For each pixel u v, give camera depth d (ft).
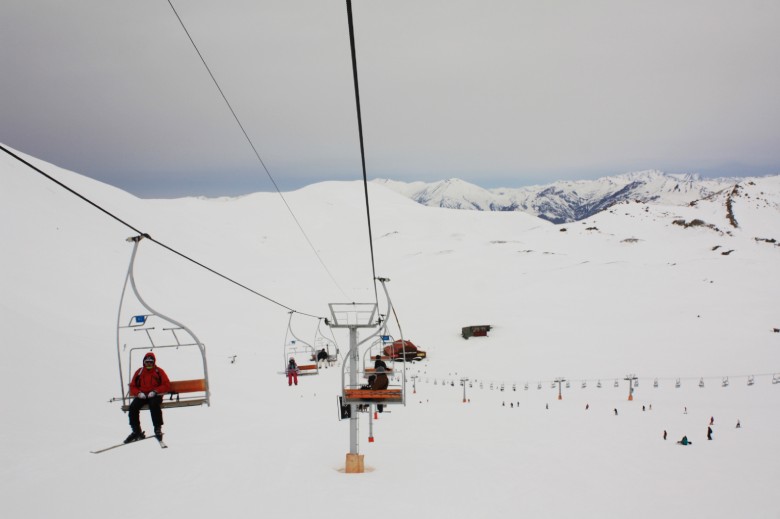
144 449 74.18
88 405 104.73
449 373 280.51
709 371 250.57
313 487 59.36
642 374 254.27
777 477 100.99
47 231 306.35
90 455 67.21
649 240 625.82
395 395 68.23
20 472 57.21
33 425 82.28
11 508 45.68
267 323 328.08
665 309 349.20
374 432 127.54
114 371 136.87
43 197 360.28
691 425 164.76
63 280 249.96
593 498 73.97
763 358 260.62
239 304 353.31
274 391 166.09
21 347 126.93
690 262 464.65
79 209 384.47
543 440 131.34
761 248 582.35
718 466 109.70
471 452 104.63
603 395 227.81
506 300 399.03
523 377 264.31
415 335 352.90
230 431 101.30
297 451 83.82
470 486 69.97
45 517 44.06
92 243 329.93
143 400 49.24
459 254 566.36
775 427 160.97
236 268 523.29
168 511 46.37
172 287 334.44
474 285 446.60
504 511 58.85
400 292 453.58
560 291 404.16
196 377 159.53
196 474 59.41
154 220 536.83
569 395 229.86
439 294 435.12
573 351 294.05
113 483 54.29
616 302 371.15
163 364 167.02
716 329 305.32
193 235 570.46
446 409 195.42
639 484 88.33
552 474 87.56
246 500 50.93
